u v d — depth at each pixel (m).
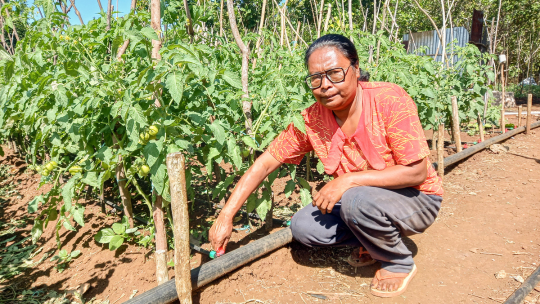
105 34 2.25
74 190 2.09
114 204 3.19
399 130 1.71
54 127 2.49
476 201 3.38
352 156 1.93
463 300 1.93
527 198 3.39
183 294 1.71
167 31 2.99
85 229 2.89
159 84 1.92
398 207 1.80
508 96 13.45
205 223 2.96
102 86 1.92
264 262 2.26
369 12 12.38
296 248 2.48
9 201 3.93
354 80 1.68
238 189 2.00
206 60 2.95
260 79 3.69
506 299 1.92
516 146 5.58
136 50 2.23
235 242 2.61
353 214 1.81
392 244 1.90
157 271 1.98
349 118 1.83
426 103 4.35
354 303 1.94
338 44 1.60
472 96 5.50
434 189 1.93
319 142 2.02
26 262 2.63
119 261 2.43
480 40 9.80
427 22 16.02
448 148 5.61
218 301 1.97
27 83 2.41
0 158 5.38
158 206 1.96
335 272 2.25
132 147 1.95
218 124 2.16
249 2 9.13
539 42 19.30
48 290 2.25
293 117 2.00
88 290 2.20
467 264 2.30
